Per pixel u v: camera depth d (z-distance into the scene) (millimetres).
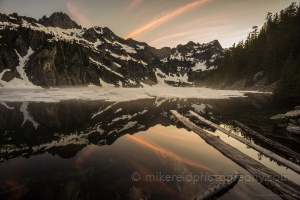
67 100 32219
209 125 14477
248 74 84125
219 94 54844
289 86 35000
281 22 84625
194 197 4270
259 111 21812
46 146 8289
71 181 4871
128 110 21672
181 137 10422
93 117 16766
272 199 4535
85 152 7414
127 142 9000
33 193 4305
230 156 7227
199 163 6504
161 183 4883
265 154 7992
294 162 7336
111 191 4426
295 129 11773
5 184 4715
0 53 107875
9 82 99500
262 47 87938
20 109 19812
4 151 7539
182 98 41656
